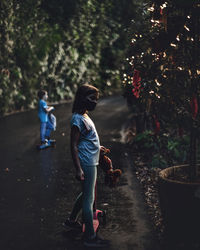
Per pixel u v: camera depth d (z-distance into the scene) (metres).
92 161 4.88
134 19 5.88
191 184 4.73
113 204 6.29
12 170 8.28
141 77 5.25
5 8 14.23
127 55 6.03
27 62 16.09
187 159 8.18
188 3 4.87
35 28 16.27
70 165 8.62
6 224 5.62
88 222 4.92
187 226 4.82
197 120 5.27
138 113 10.15
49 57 17.34
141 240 5.03
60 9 17.23
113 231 5.32
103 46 20.78
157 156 8.23
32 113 15.79
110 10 20.00
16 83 15.91
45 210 6.09
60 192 6.88
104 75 21.34
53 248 4.91
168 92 5.14
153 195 6.66
